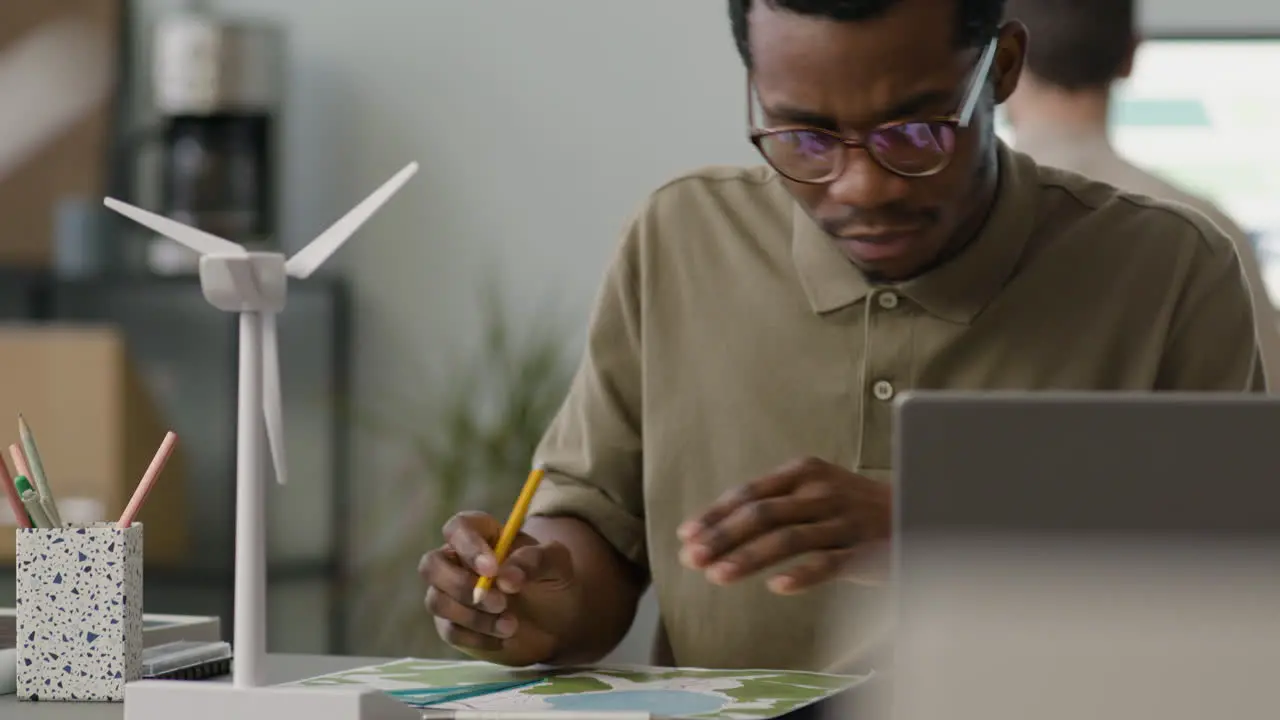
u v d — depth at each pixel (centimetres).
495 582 117
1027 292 139
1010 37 126
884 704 63
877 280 140
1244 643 58
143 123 368
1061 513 63
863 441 141
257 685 91
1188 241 142
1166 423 63
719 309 147
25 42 361
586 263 348
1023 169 142
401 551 350
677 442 147
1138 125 319
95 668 114
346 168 357
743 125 339
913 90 113
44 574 114
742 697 105
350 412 355
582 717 90
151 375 366
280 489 362
